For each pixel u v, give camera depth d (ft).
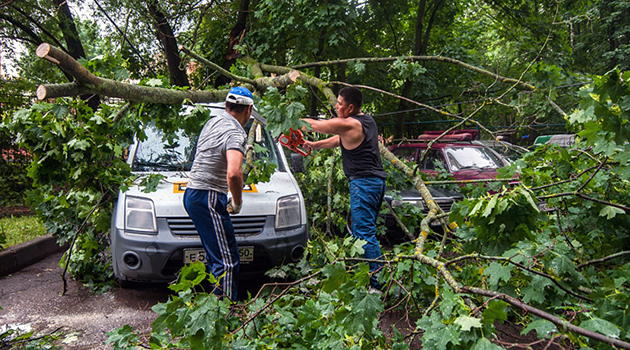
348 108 13.69
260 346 8.70
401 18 48.44
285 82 18.28
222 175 11.98
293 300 10.86
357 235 13.17
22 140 12.22
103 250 16.22
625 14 50.31
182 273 8.09
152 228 13.96
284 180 17.16
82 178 13.52
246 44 27.32
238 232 14.48
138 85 13.51
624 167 10.98
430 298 11.69
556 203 12.05
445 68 47.96
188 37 40.19
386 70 41.73
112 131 13.43
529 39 41.47
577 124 13.47
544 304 8.26
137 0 33.58
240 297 14.73
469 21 53.31
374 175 13.21
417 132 55.98
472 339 5.84
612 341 5.20
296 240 15.17
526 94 17.20
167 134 14.97
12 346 11.10
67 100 12.52
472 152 28.53
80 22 42.80
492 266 7.98
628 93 8.55
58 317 13.39
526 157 14.51
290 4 31.30
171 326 7.84
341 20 29.96
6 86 41.11
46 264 19.85
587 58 51.72
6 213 32.63
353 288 7.78
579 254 10.37
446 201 22.03
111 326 12.69
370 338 8.21
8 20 41.11
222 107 18.44
